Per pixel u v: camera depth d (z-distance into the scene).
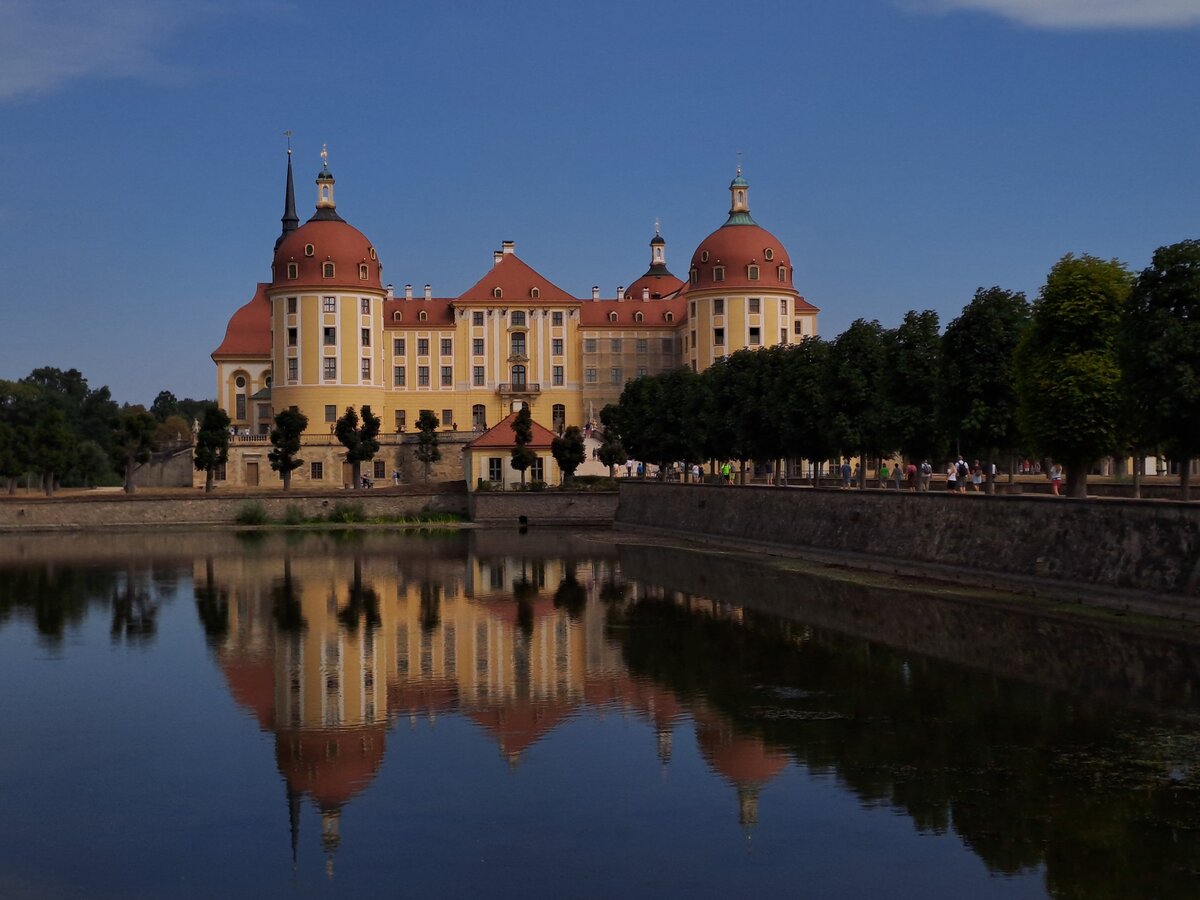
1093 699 33.75
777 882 21.80
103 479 169.62
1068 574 48.66
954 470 73.12
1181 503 43.19
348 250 146.12
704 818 25.05
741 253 154.12
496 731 32.19
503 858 23.14
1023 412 55.47
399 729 32.66
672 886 21.73
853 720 32.34
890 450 72.50
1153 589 43.75
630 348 165.75
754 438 88.62
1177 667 36.91
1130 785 26.31
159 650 44.56
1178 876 21.58
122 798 27.00
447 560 78.25
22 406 197.62
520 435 123.75
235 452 140.38
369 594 60.28
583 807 25.89
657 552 82.94
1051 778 26.88
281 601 57.81
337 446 140.88
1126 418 47.97
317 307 144.00
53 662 42.31
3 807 26.47
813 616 50.41
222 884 22.16
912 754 28.97
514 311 162.88
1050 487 71.62
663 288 189.62
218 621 51.47
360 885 21.98
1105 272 54.31
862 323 78.12
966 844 23.23
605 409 129.25
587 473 139.38
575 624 49.75
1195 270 46.00
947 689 35.59
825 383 77.56
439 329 161.75
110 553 84.19
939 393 62.50
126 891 21.91
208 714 34.56
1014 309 60.59
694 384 106.56
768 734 31.17
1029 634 43.16
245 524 114.00
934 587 55.66
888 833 23.94
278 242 175.62
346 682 38.62
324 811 25.95
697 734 31.39
